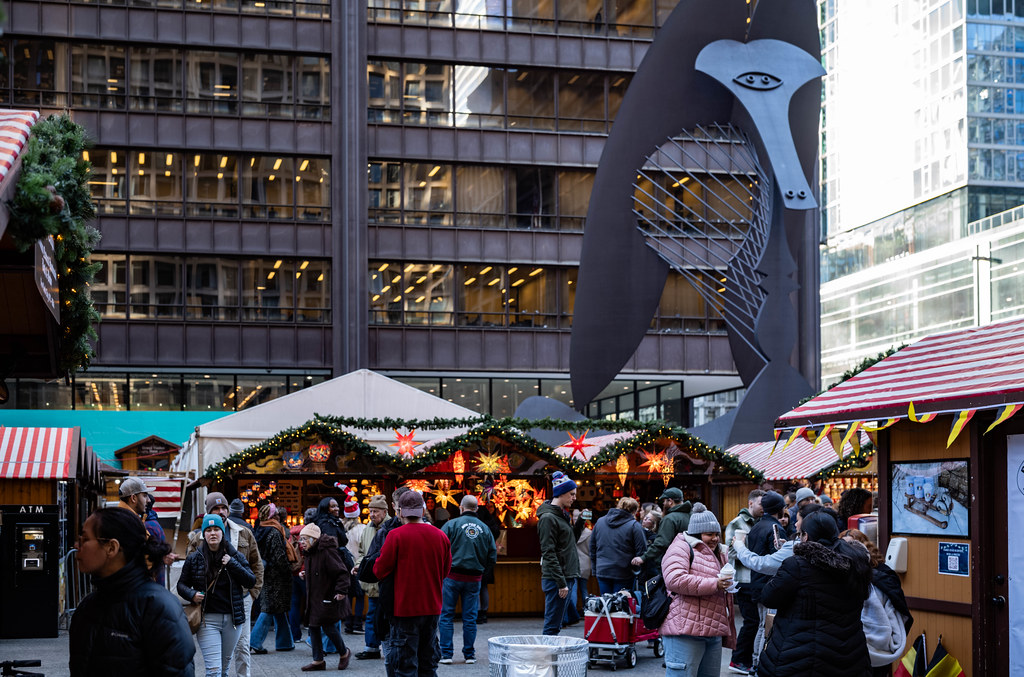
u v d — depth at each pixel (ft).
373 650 43.16
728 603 27.30
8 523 52.85
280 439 60.13
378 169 135.03
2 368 30.09
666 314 140.36
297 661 42.34
